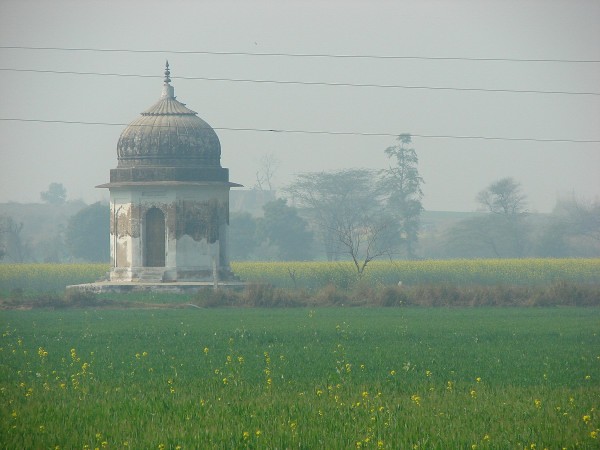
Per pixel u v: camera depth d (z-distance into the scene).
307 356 65.62
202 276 133.00
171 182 131.38
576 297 119.94
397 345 72.94
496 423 41.44
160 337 79.62
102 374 56.97
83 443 38.38
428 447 37.00
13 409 44.91
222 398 47.56
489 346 72.25
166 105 136.88
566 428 40.38
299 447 37.12
